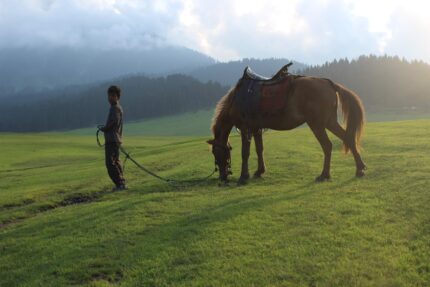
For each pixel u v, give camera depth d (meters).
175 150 25.05
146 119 168.50
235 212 8.64
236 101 11.34
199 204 9.62
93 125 190.38
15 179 19.52
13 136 65.75
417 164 11.98
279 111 10.66
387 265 5.98
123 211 9.48
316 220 7.89
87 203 11.47
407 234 6.94
